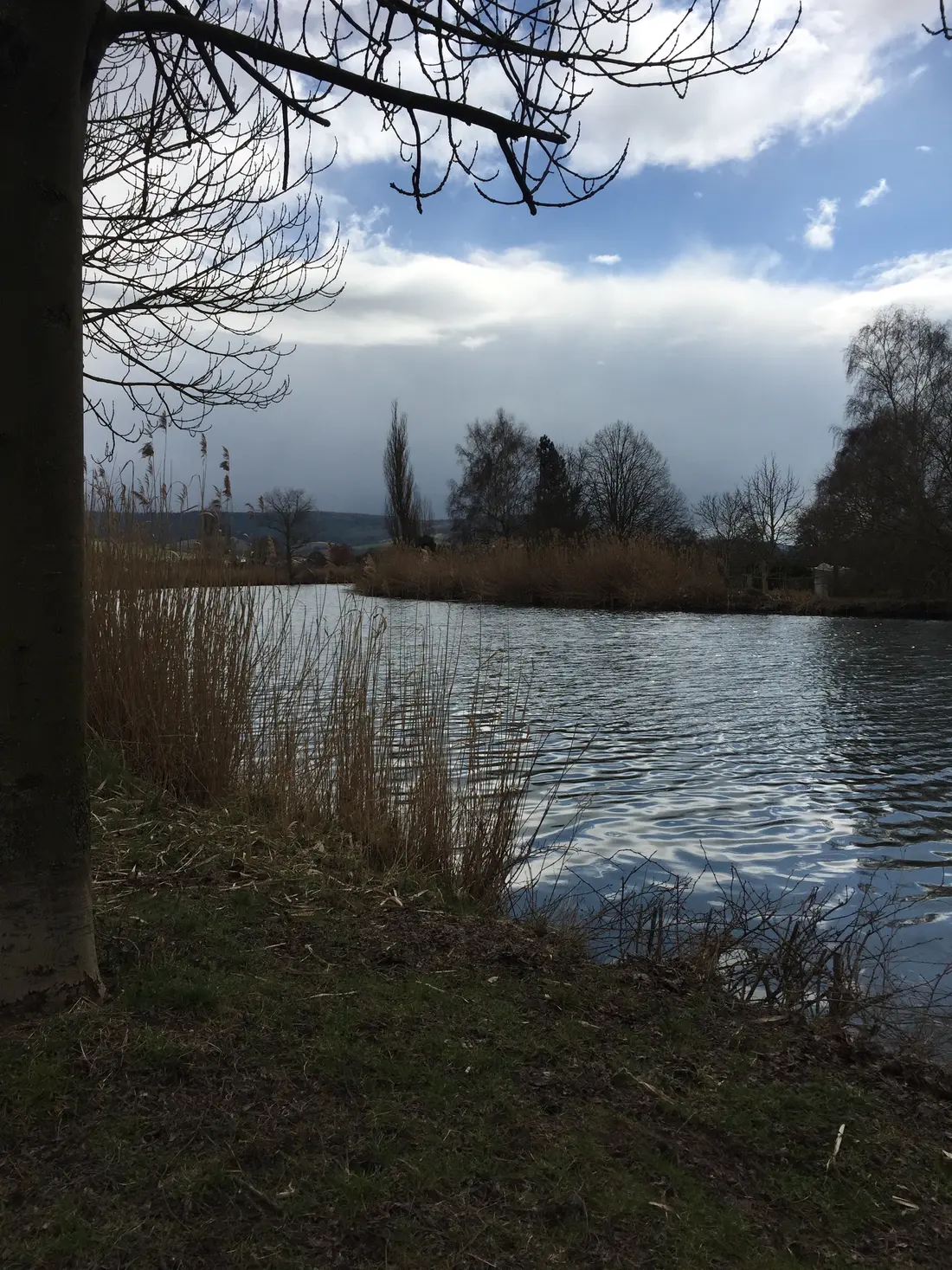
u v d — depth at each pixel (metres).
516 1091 2.42
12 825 2.40
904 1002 3.85
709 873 5.99
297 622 7.14
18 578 2.27
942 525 31.70
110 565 6.07
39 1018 2.42
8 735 2.36
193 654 5.88
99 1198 1.88
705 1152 2.27
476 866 4.96
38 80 2.16
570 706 12.46
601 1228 1.94
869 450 33.06
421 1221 1.90
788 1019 3.21
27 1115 2.09
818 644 21.11
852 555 33.09
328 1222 1.87
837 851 6.50
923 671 16.44
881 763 9.26
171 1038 2.43
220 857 4.19
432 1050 2.57
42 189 2.19
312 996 2.82
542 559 32.84
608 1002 3.10
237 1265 1.75
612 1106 2.41
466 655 10.94
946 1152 2.37
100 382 5.50
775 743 10.21
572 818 7.13
